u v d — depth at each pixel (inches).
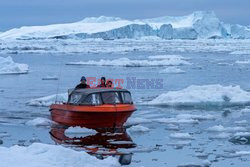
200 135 765.3
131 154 621.0
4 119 938.7
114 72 2474.2
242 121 895.1
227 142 701.9
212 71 2512.3
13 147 502.3
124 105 816.9
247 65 3073.3
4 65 2637.8
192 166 540.1
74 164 466.0
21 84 1813.5
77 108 809.5
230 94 1167.6
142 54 5147.6
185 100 1138.0
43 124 877.2
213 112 1029.8
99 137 754.2
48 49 6368.1
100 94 816.3
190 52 5762.8
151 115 991.6
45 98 1186.6
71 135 775.7
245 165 549.0
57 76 2219.5
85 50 5974.4
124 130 823.1
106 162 494.3
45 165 442.3
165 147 666.8
